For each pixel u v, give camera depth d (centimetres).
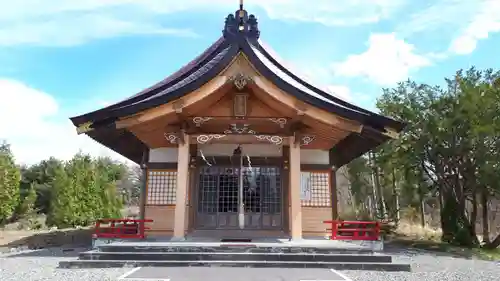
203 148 1511
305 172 1535
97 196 2661
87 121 1258
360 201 3691
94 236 1248
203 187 1483
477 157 1864
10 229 2416
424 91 2192
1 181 2442
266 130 1368
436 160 2088
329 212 1511
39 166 3616
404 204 3356
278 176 1502
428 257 1453
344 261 980
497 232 3027
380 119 1255
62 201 2456
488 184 1861
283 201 1475
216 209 1466
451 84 2144
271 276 821
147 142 1482
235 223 1454
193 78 1318
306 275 840
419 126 2061
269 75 1236
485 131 1762
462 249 1766
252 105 1348
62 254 1297
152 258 978
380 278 838
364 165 3309
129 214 4094
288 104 1248
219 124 1344
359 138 1446
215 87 1238
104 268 928
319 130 1357
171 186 1494
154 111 1248
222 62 1228
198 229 1441
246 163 1507
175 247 1014
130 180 5128
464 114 1858
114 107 1334
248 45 1241
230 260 974
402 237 2441
